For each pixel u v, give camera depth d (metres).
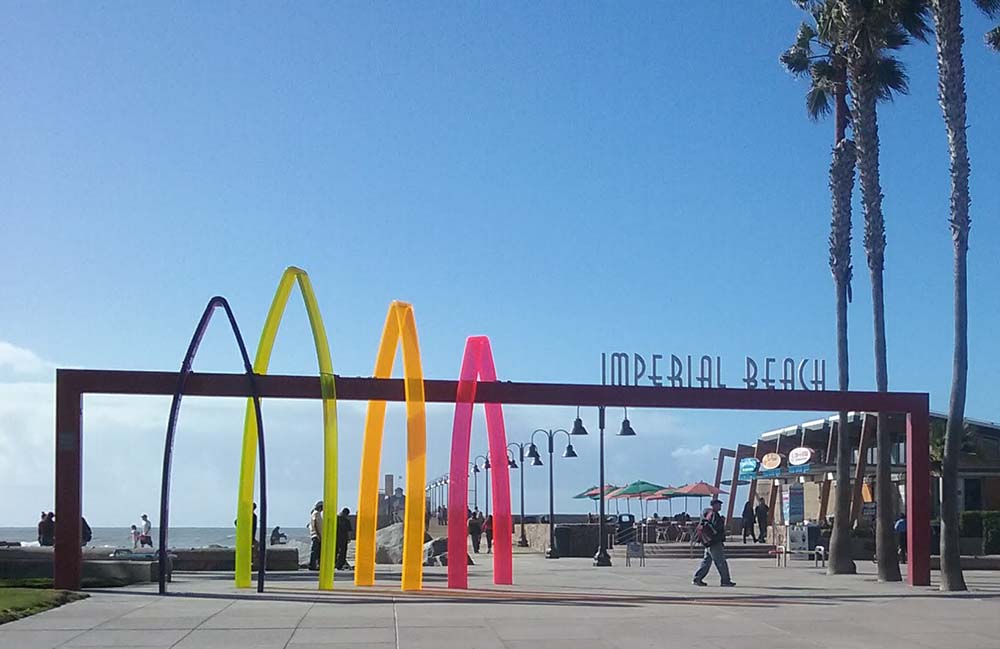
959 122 23.42
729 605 19.31
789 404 22.75
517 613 17.39
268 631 14.77
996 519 39.97
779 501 53.25
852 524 39.28
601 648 13.61
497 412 24.39
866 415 39.94
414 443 22.06
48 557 25.02
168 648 13.12
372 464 23.31
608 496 48.56
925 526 23.98
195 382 20.70
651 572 30.02
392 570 28.39
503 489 24.31
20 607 16.48
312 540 29.00
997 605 19.55
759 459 48.94
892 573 26.20
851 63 28.22
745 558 39.84
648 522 53.03
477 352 22.22
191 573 27.28
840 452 29.48
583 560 39.09
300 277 21.59
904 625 16.41
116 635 14.20
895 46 28.61
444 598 19.92
